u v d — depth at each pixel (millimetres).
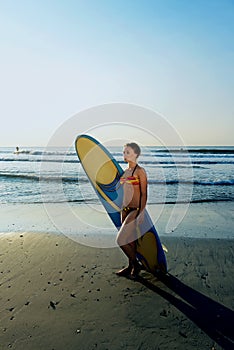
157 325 2344
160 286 2963
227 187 9859
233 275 3201
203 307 2584
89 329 2297
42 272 3309
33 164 17844
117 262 3574
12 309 2568
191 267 3424
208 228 5168
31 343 2141
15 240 4461
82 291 2871
